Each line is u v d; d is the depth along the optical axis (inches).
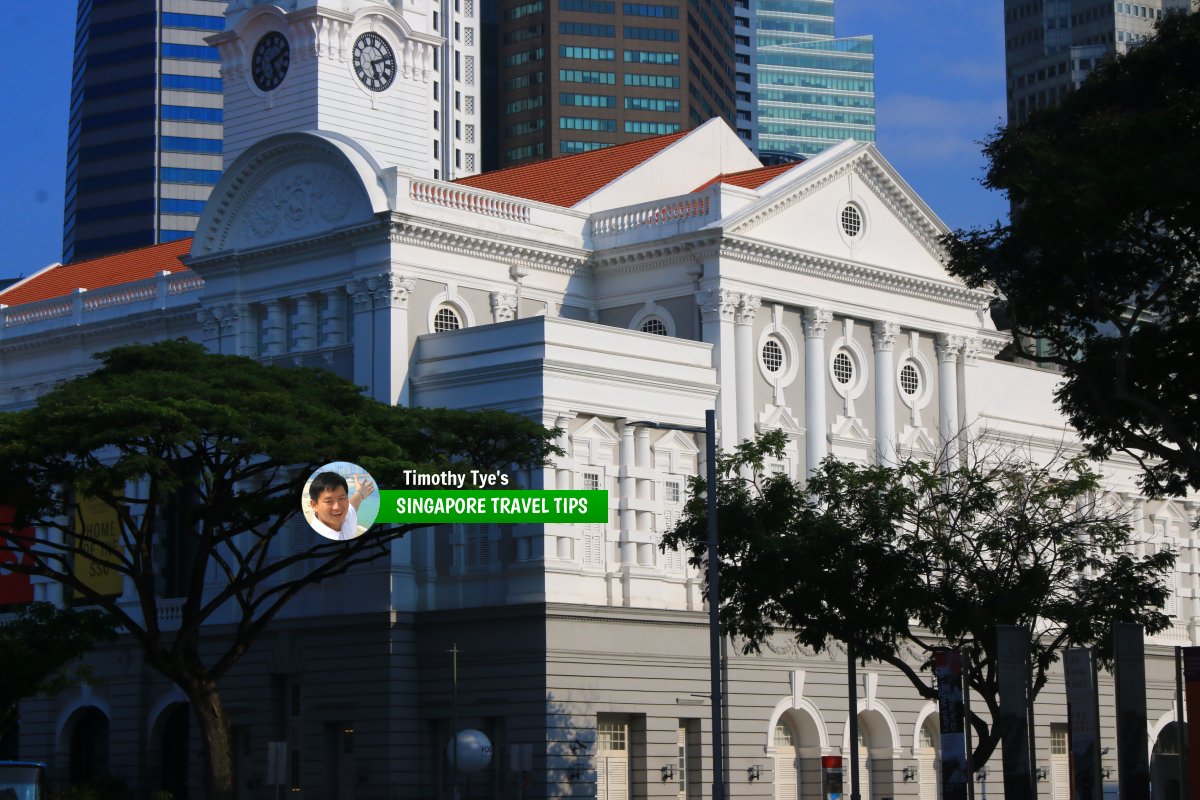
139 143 7342.5
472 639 2755.9
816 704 2994.6
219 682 3016.7
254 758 2940.5
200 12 7431.1
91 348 3481.8
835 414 3144.7
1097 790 1760.6
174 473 2320.4
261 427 2338.8
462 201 2977.4
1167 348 2145.7
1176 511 3784.5
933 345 3344.0
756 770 2886.3
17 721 3356.3
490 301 3004.4
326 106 3161.9
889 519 2283.5
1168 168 1953.7
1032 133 2123.5
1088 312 2146.9
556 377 2753.4
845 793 3014.3
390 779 2753.4
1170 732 3656.5
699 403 2938.0
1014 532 2362.2
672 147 3353.8
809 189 3115.2
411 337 2891.2
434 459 2456.9
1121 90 2155.5
